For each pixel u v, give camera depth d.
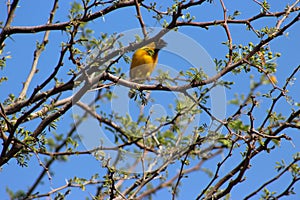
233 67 10.40
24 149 10.60
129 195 10.75
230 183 10.12
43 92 10.62
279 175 10.41
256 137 10.02
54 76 10.11
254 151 10.22
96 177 10.90
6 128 11.02
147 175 10.52
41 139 10.76
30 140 10.53
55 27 10.48
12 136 10.25
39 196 10.57
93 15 10.49
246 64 10.76
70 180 10.67
